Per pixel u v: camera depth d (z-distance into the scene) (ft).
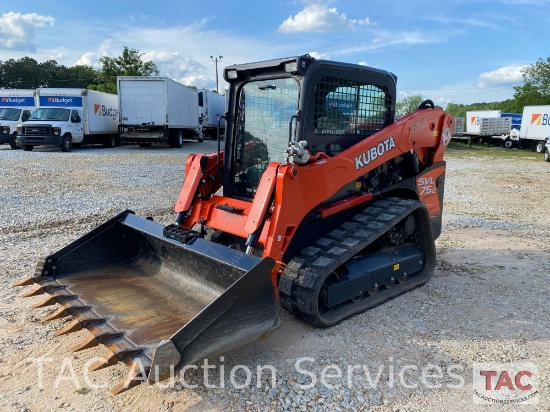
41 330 13.30
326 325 13.44
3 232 23.04
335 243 13.94
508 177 54.44
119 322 11.25
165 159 57.67
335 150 14.83
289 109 14.15
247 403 10.23
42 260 13.60
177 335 9.27
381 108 16.31
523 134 103.09
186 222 15.29
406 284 16.57
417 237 17.40
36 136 61.52
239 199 15.30
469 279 18.03
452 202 36.70
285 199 12.50
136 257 15.33
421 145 17.40
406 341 13.00
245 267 10.82
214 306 9.82
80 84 281.54
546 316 14.78
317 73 13.66
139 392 10.61
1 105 82.43
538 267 19.66
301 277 12.88
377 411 10.05
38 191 33.83
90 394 10.52
